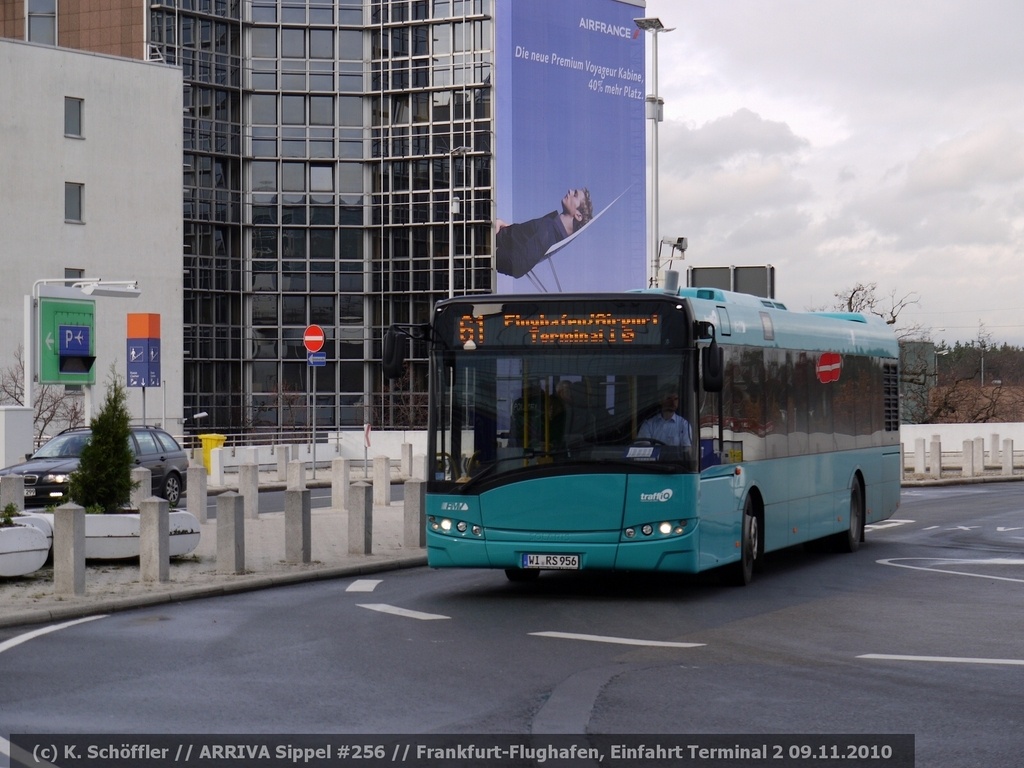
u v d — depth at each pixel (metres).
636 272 86.69
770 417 17.25
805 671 10.19
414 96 80.56
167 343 67.00
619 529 14.38
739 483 15.99
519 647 11.37
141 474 25.47
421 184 80.38
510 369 14.71
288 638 11.89
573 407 14.56
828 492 19.47
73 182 63.62
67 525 14.68
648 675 9.99
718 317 15.69
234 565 16.69
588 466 14.44
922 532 24.11
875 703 8.93
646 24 44.66
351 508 19.19
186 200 76.06
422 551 19.78
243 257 79.19
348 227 80.50
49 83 62.81
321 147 80.25
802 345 18.62
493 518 14.57
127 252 65.56
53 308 36.28
